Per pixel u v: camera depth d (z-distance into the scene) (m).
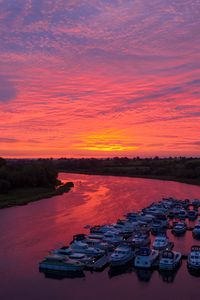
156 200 128.12
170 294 47.50
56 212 102.75
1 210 106.19
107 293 47.78
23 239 71.81
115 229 75.44
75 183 199.75
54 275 53.72
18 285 50.06
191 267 54.59
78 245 60.97
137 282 51.28
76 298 46.22
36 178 163.88
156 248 62.75
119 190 160.88
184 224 81.56
